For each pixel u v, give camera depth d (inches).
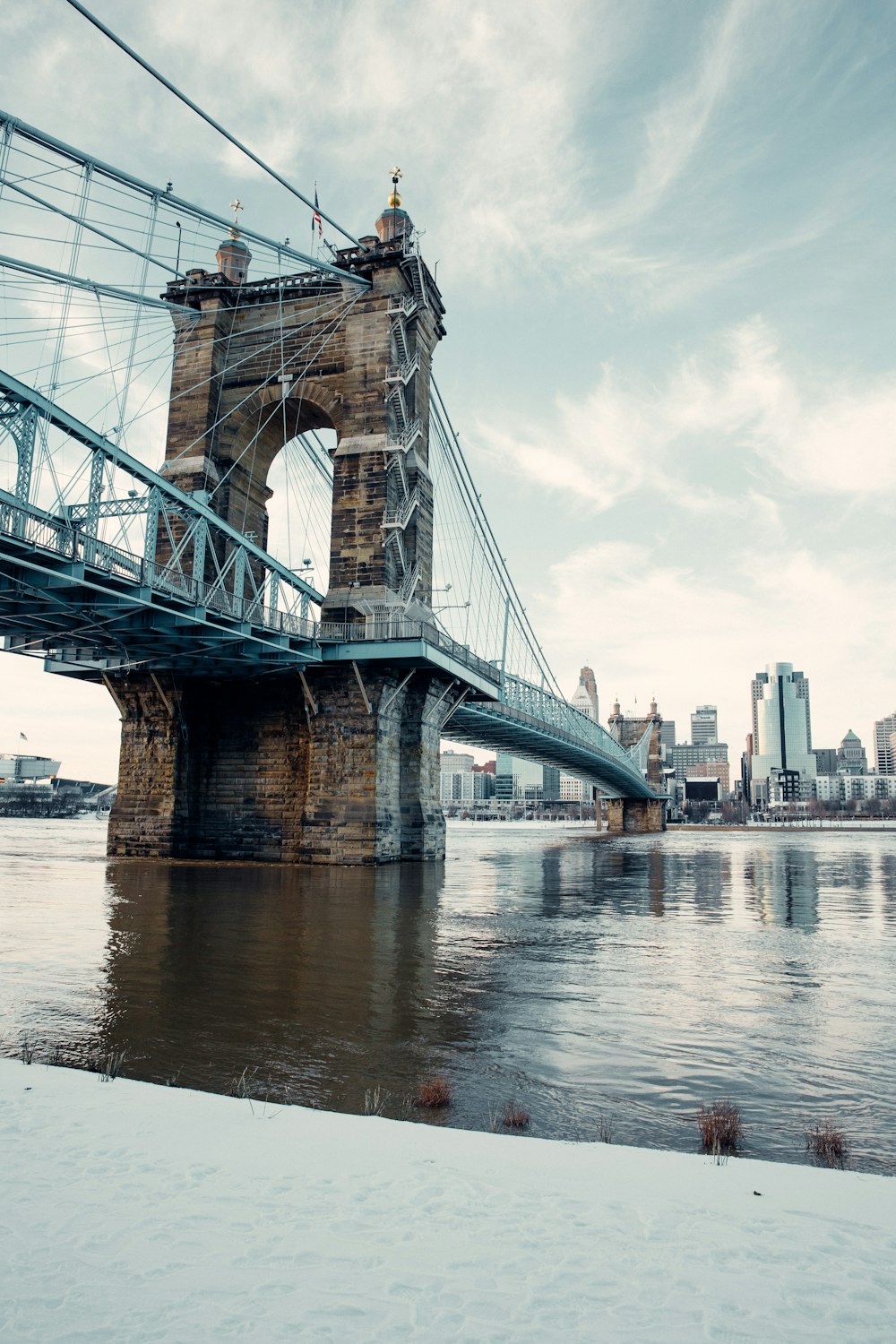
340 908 1160.2
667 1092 448.1
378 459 1998.0
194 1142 317.1
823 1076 478.6
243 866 1800.0
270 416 2192.4
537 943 921.5
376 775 1855.3
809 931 1053.8
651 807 7204.7
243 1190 274.7
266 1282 218.1
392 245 2100.1
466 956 834.2
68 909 1099.9
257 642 1700.3
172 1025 563.5
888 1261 236.7
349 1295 213.3
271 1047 518.3
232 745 2038.6
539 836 5925.2
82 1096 371.6
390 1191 277.1
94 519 1288.1
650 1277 225.1
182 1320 201.0
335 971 746.8
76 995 634.8
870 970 792.3
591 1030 569.6
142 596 1414.9
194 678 2036.2
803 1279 224.5
